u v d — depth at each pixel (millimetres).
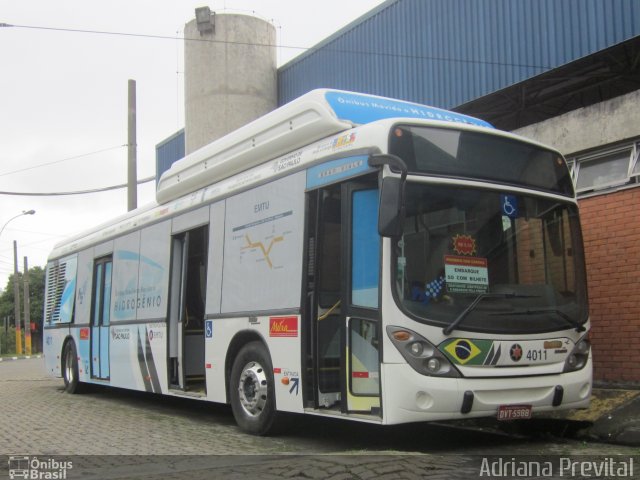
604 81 11086
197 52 17188
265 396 7453
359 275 6320
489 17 11641
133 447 7129
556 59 10500
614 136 8953
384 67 13672
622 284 8758
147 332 10250
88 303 12781
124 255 11398
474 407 5922
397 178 5727
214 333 8445
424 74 12812
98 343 12172
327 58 15258
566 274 6836
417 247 6051
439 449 6648
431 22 12742
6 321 55906
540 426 7551
